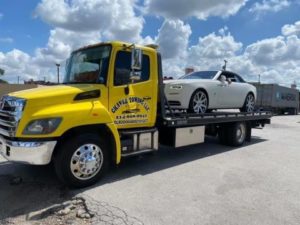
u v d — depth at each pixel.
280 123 20.44
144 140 6.51
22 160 4.91
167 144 7.50
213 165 7.27
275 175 6.55
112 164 6.77
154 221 4.19
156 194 5.20
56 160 5.19
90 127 5.47
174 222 4.18
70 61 6.52
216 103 9.34
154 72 6.59
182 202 4.88
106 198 4.96
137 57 5.76
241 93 10.53
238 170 6.88
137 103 6.29
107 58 5.79
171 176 6.26
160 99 6.86
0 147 5.39
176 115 7.41
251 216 4.43
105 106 5.71
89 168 5.41
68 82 6.32
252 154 8.74
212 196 5.18
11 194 5.12
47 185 5.54
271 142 11.18
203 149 9.28
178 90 8.18
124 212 4.44
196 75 9.85
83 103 5.38
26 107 4.87
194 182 5.91
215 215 4.43
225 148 9.55
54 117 4.97
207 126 9.55
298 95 35.53
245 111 10.96
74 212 4.45
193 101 8.39
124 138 6.20
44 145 4.92
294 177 6.44
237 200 5.03
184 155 8.34
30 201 4.83
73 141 5.22
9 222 4.12
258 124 11.42
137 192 5.27
